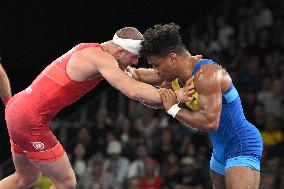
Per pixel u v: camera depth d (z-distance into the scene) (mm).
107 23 17250
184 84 6809
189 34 17703
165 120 14469
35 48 16500
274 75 14648
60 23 16672
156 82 7316
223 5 17594
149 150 13703
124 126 14500
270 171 12273
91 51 6562
